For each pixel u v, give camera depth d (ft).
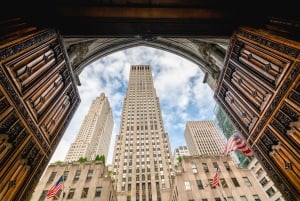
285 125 19.65
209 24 27.14
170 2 25.23
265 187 132.67
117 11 25.05
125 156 236.02
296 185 19.21
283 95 19.45
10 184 17.26
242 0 25.30
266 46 21.42
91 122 533.14
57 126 25.95
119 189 194.18
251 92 25.00
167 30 27.63
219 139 389.80
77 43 33.42
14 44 17.21
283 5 23.67
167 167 220.02
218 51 35.88
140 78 432.25
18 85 17.88
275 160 22.04
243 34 25.66
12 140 17.13
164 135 271.49
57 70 25.14
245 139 27.76
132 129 283.18
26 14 22.15
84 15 24.76
